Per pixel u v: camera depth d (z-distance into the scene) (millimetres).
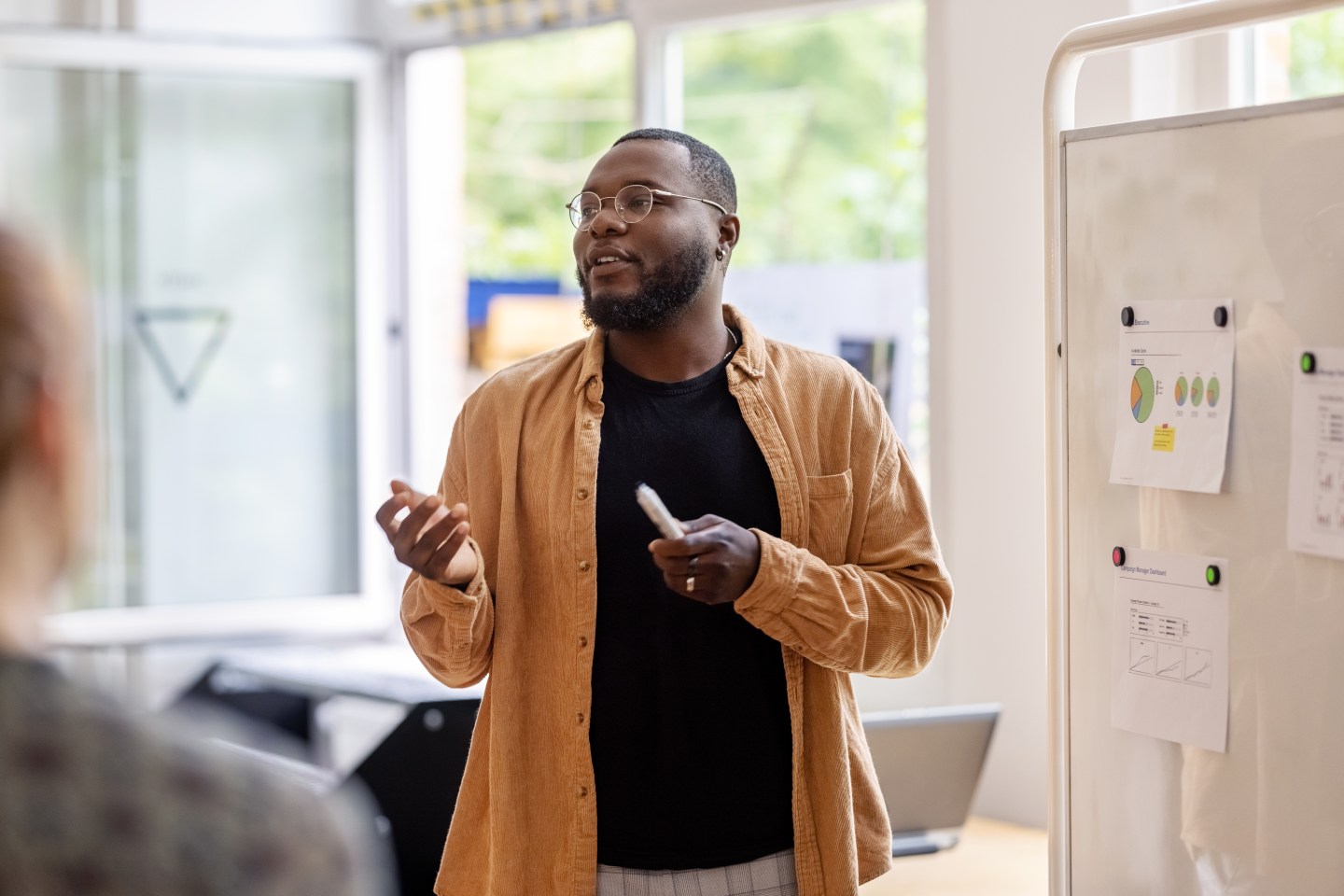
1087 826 2676
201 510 5656
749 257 5242
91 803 891
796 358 2510
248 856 920
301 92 5695
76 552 983
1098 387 2631
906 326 4801
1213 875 2469
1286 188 2328
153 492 5594
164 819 904
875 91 4906
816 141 5062
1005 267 4254
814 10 4797
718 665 2283
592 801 2268
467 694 3898
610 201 2365
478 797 2406
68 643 5340
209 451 5656
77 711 915
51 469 952
